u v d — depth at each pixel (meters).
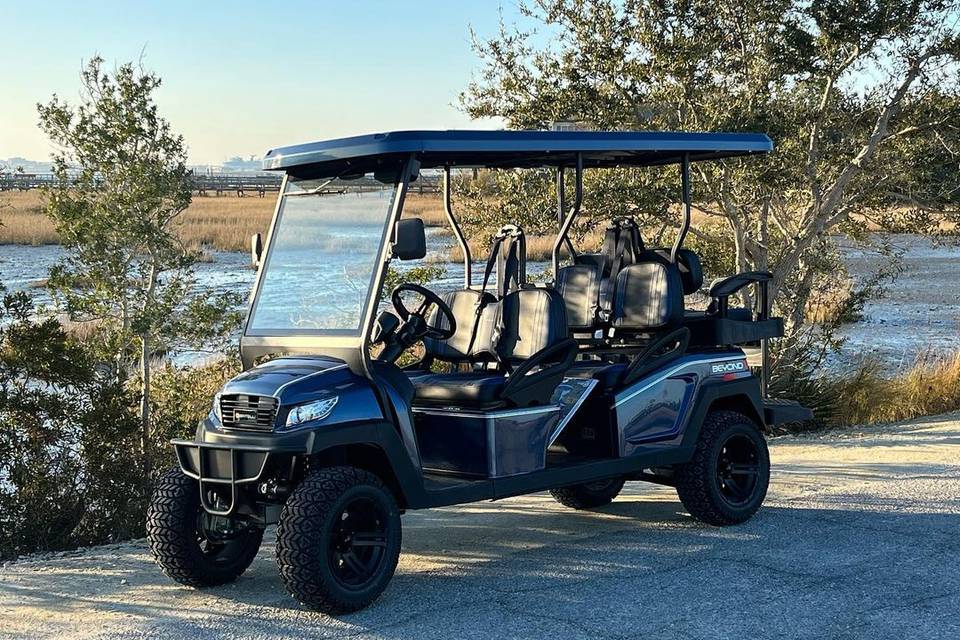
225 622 4.79
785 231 11.95
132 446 7.58
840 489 7.54
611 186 10.57
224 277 23.44
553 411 5.71
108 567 6.04
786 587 5.15
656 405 6.23
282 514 4.75
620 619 4.71
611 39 10.62
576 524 6.74
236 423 4.97
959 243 12.36
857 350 15.67
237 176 71.75
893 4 10.30
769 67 10.48
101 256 8.20
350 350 5.07
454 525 6.83
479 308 6.19
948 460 8.77
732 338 6.63
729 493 6.57
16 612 5.10
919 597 4.98
